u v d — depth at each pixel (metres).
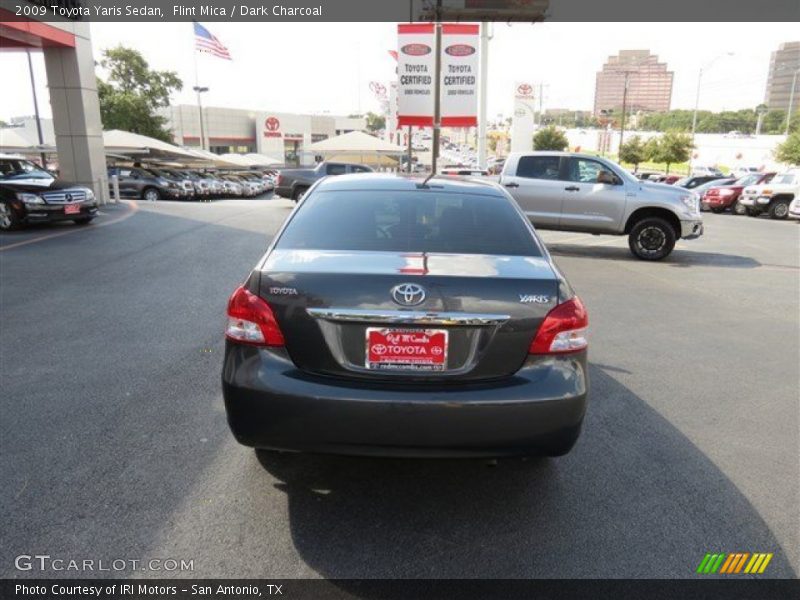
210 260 9.73
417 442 2.62
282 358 2.71
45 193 12.93
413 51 17.05
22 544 2.67
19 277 8.24
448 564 2.61
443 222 3.34
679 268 10.56
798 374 5.12
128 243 11.35
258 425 2.69
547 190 11.80
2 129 34.31
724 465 3.51
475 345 2.69
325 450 2.69
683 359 5.48
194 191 33.03
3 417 3.91
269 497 3.08
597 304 7.59
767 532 2.88
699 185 31.59
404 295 2.63
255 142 77.50
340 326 2.68
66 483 3.15
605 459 3.55
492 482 3.27
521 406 2.63
